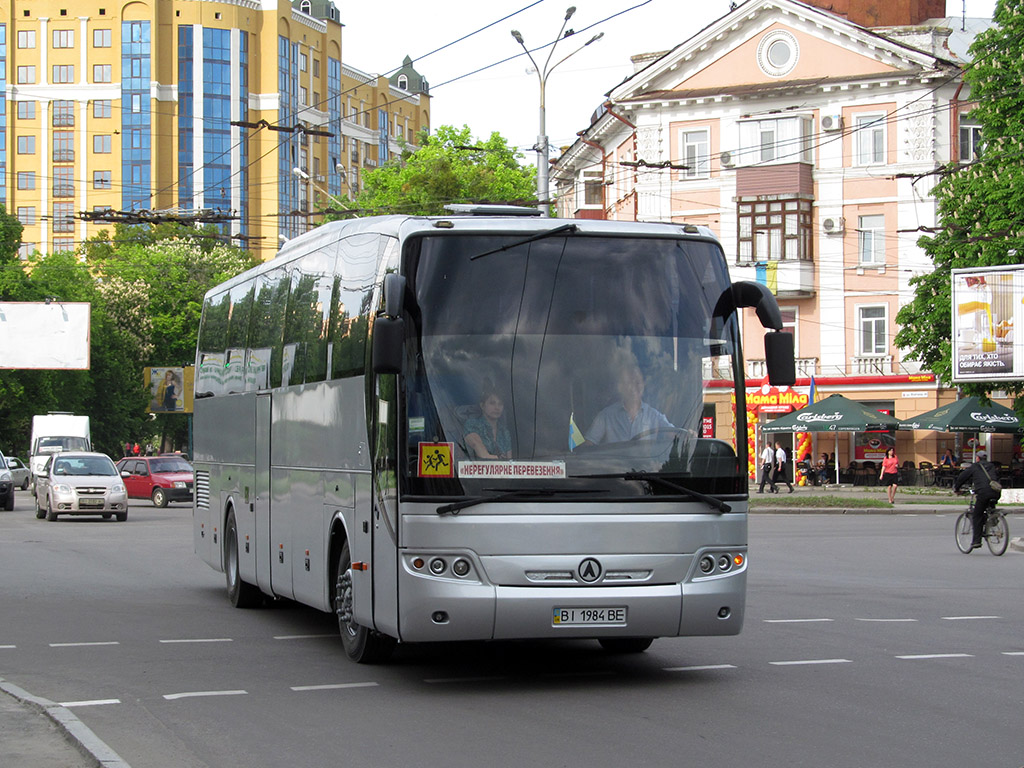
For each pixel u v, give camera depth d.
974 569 20.78
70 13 115.25
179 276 87.12
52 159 115.31
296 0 124.62
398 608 9.66
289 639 12.96
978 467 23.78
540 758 7.64
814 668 10.93
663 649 12.08
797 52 53.12
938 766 7.37
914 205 52.00
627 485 9.75
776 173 52.97
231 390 15.91
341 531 11.39
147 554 23.70
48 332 58.66
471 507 9.56
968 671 10.75
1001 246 40.28
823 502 39.53
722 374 10.16
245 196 114.94
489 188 56.94
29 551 24.33
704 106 54.19
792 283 52.81
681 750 7.81
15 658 11.66
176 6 114.19
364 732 8.42
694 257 10.32
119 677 10.63
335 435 11.39
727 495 9.99
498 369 9.79
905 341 44.31
